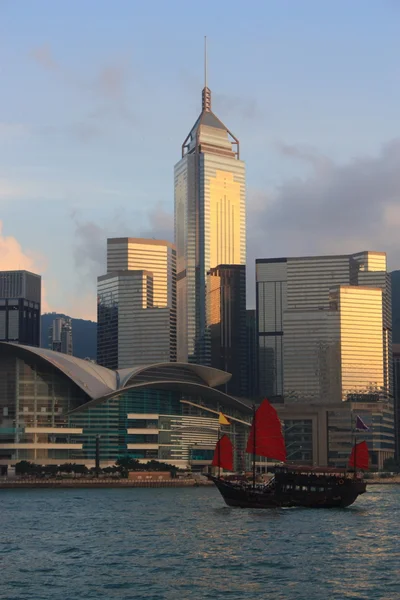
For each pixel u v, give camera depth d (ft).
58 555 356.59
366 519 520.01
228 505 618.44
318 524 483.51
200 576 305.32
